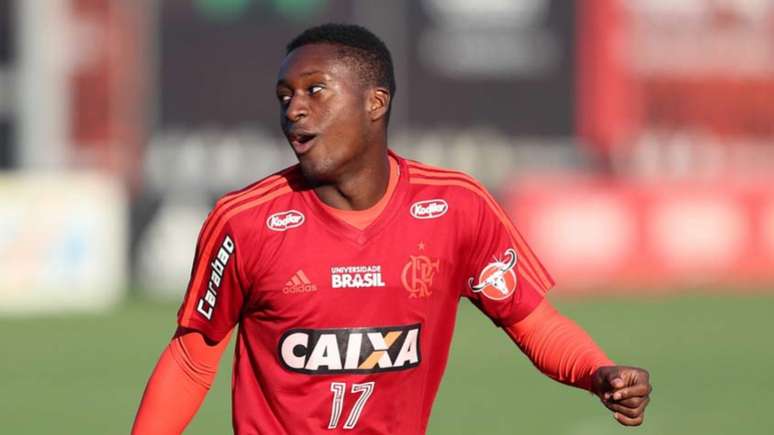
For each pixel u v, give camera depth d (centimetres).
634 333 5062
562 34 6888
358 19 6750
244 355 1469
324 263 1410
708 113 7000
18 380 4009
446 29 6825
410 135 6844
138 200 6444
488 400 3647
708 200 6512
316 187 1425
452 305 1481
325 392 1429
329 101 1380
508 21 6850
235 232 1414
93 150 6669
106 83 6662
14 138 6638
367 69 1394
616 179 6931
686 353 4566
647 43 6931
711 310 5791
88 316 5591
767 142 7062
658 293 6372
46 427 3297
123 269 6238
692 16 6969
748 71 7031
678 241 6488
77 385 3919
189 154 6688
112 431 3253
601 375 1400
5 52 6638
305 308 1412
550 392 3781
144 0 6669
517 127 6894
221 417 3400
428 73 6838
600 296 6266
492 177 6881
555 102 6894
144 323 5350
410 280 1427
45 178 6012
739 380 4006
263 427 1455
